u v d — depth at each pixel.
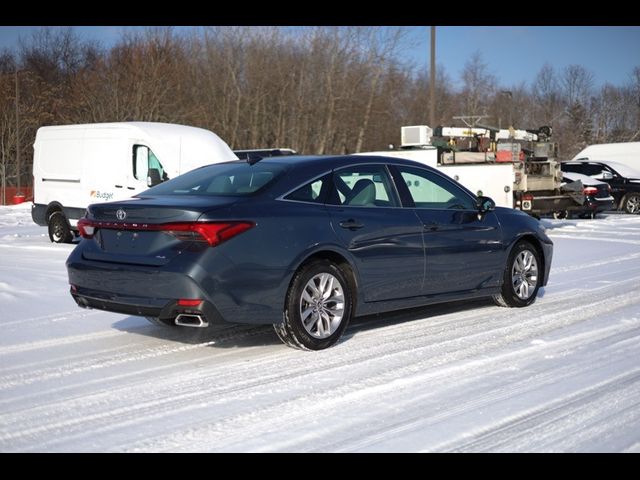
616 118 64.50
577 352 6.08
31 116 47.94
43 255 13.11
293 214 6.02
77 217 15.35
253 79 41.97
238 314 5.71
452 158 17.69
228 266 5.61
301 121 42.25
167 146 14.27
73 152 15.45
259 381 5.30
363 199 6.61
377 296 6.58
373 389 5.09
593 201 21.34
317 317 6.14
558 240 15.84
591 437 4.23
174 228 5.62
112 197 14.72
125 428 4.38
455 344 6.38
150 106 42.19
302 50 42.47
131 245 5.89
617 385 5.16
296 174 6.29
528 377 5.37
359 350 6.20
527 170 18.14
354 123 42.41
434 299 7.11
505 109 57.75
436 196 7.23
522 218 8.02
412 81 44.53
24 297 8.64
